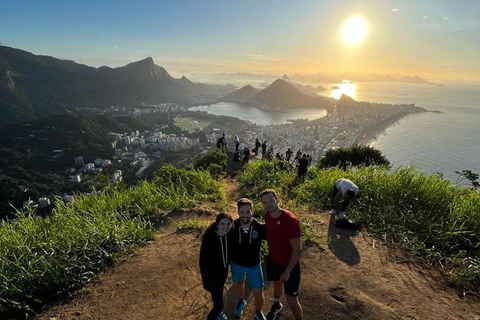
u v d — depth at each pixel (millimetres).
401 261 4133
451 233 4492
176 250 4684
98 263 4152
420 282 3660
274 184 9117
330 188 6980
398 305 3234
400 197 5859
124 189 8141
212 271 2871
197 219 6070
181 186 8453
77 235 4523
